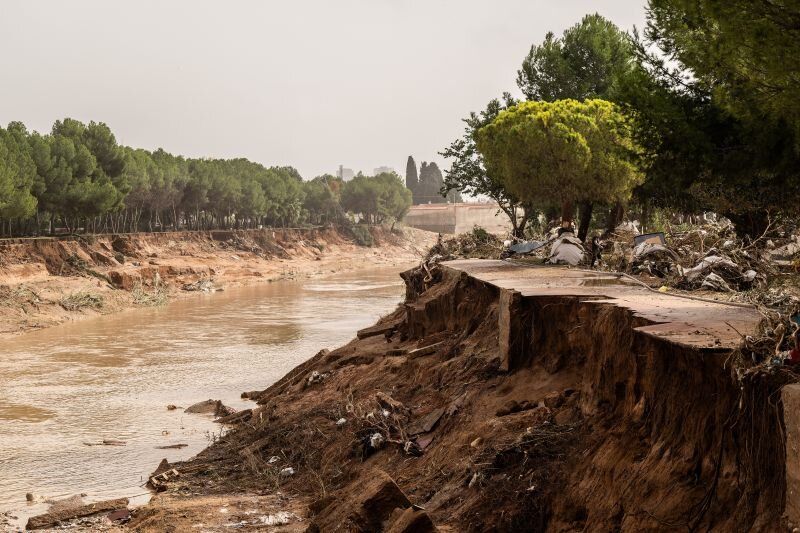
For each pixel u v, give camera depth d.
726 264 18.92
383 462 17.36
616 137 30.56
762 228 22.89
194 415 29.72
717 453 9.24
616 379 12.48
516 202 49.53
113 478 22.00
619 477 10.70
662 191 24.80
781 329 8.65
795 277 18.44
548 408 14.11
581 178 32.31
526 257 34.97
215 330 54.81
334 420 21.80
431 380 20.75
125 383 36.25
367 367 25.67
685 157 15.96
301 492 18.33
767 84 12.77
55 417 29.81
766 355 8.68
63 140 89.31
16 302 61.41
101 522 18.16
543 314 16.52
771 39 11.41
